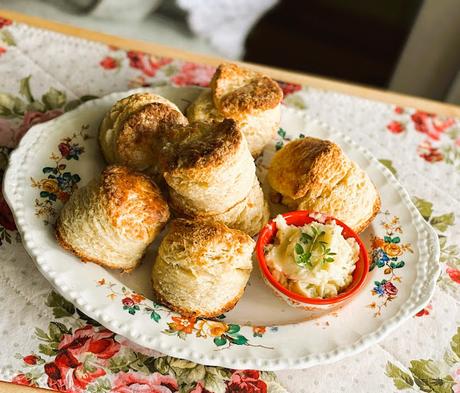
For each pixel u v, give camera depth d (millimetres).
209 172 504
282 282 527
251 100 574
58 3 884
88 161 589
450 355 533
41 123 594
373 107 710
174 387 491
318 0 1203
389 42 1187
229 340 500
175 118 562
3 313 505
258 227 562
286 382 503
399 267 561
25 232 518
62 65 678
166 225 546
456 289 574
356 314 528
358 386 507
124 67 693
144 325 495
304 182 546
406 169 659
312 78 722
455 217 628
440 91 1073
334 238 529
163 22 912
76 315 514
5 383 472
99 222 505
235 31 978
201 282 498
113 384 486
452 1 947
